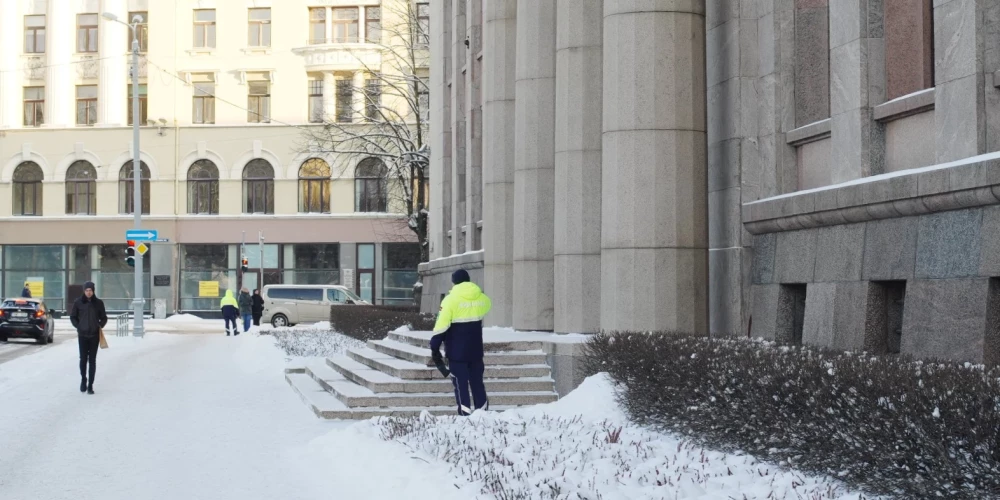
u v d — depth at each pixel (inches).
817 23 586.6
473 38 1165.7
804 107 589.9
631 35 622.5
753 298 602.9
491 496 335.6
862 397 302.4
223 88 2324.1
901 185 448.8
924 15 482.6
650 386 467.2
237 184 2314.2
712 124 645.9
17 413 630.5
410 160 1755.7
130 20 2349.9
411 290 2300.7
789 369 354.0
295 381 800.3
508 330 820.6
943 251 427.5
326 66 2281.0
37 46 2374.5
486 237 896.3
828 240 524.1
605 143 634.8
